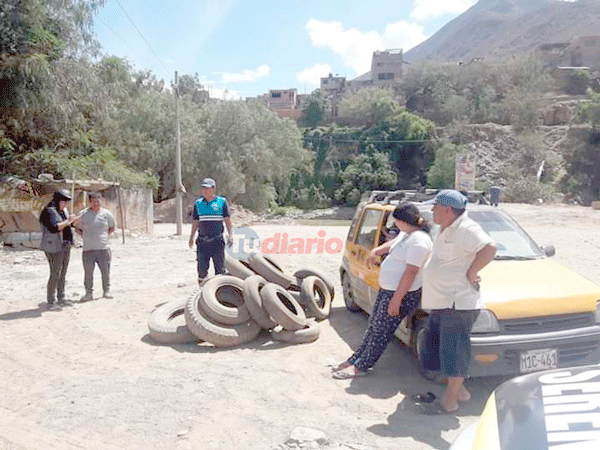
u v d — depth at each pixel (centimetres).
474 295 446
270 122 5544
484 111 9031
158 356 622
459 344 441
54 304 859
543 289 504
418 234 497
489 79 10012
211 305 662
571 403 221
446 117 9219
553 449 196
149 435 420
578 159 7812
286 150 5788
